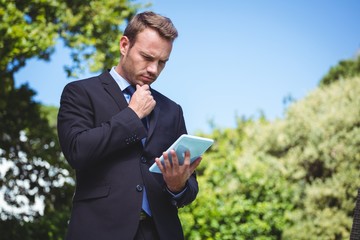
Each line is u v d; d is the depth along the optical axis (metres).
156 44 2.23
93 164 2.13
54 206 6.61
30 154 6.47
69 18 6.48
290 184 7.39
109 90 2.27
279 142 8.16
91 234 2.07
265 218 6.47
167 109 2.42
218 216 6.18
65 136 2.14
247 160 7.46
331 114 7.83
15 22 5.69
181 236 2.24
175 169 2.12
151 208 2.14
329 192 7.06
